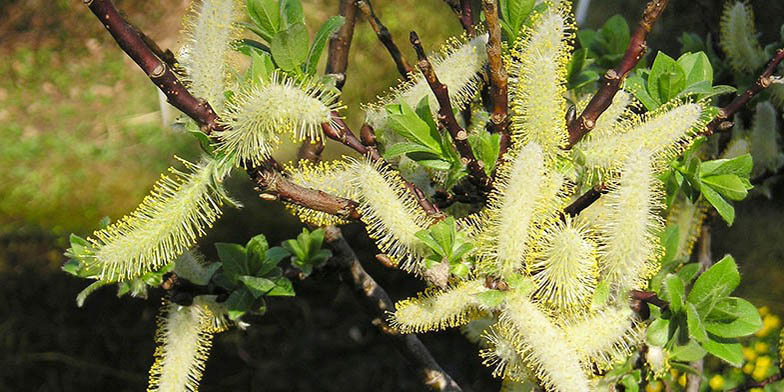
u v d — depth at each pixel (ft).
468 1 3.00
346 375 6.86
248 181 7.85
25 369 6.95
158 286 3.06
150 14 11.19
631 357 3.07
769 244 6.72
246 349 7.07
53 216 8.59
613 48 3.48
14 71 10.49
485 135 2.86
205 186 2.80
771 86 3.45
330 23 2.85
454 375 4.40
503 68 2.83
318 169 2.93
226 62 2.83
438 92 2.82
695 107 2.84
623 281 2.83
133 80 10.32
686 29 7.70
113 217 8.57
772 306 6.35
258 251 3.14
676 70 2.98
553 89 2.80
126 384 6.95
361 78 9.37
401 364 6.93
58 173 9.05
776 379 3.56
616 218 2.80
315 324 7.23
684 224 3.28
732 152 3.30
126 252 2.80
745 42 3.46
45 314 7.33
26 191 8.84
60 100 10.07
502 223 2.79
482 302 2.80
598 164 2.86
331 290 7.45
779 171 3.49
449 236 2.81
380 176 2.86
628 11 8.36
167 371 3.07
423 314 2.88
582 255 2.78
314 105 2.73
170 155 9.20
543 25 2.81
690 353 3.08
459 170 2.89
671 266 3.10
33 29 11.05
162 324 3.11
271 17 2.90
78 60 10.65
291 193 2.85
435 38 9.70
